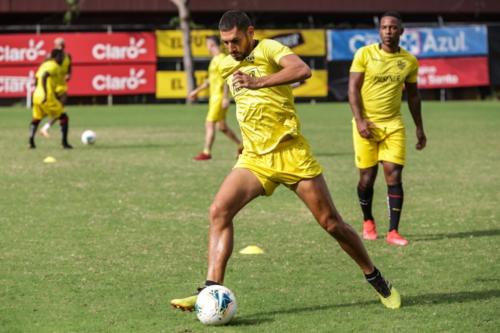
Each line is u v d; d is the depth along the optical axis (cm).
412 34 5928
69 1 6081
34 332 994
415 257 1391
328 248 1456
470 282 1225
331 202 1066
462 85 5956
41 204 1889
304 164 1055
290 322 1033
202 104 5875
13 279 1238
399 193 1509
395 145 1509
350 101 1525
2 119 4631
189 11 5875
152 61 5734
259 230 1616
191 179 2295
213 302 1011
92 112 5159
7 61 5531
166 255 1395
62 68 3095
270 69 1034
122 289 1185
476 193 2061
